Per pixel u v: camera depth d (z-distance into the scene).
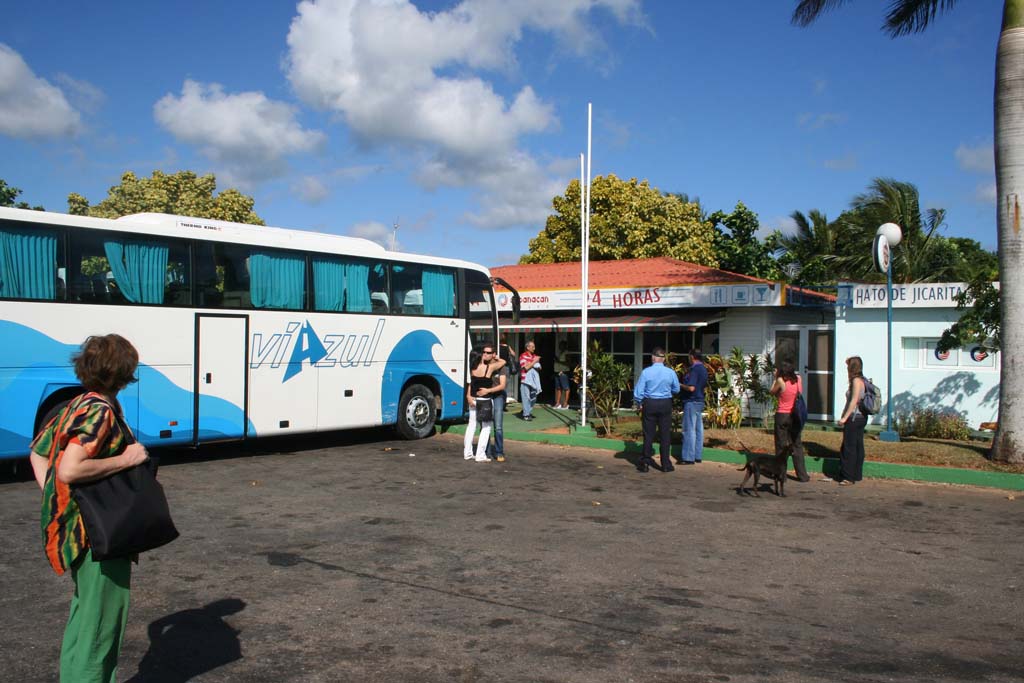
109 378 3.78
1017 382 11.82
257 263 13.12
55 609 5.67
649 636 5.32
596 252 35.78
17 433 10.30
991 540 8.23
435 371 16.20
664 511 9.43
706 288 19.52
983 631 5.57
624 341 21.45
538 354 23.56
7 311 10.29
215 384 12.47
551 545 7.72
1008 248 11.83
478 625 5.50
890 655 5.07
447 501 9.83
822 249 32.34
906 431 15.59
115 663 3.80
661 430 12.45
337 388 14.27
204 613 5.67
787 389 11.60
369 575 6.64
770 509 9.65
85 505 3.55
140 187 31.91
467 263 17.08
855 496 10.55
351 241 14.80
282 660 4.84
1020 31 11.69
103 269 11.23
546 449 15.01
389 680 4.56
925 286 16.56
